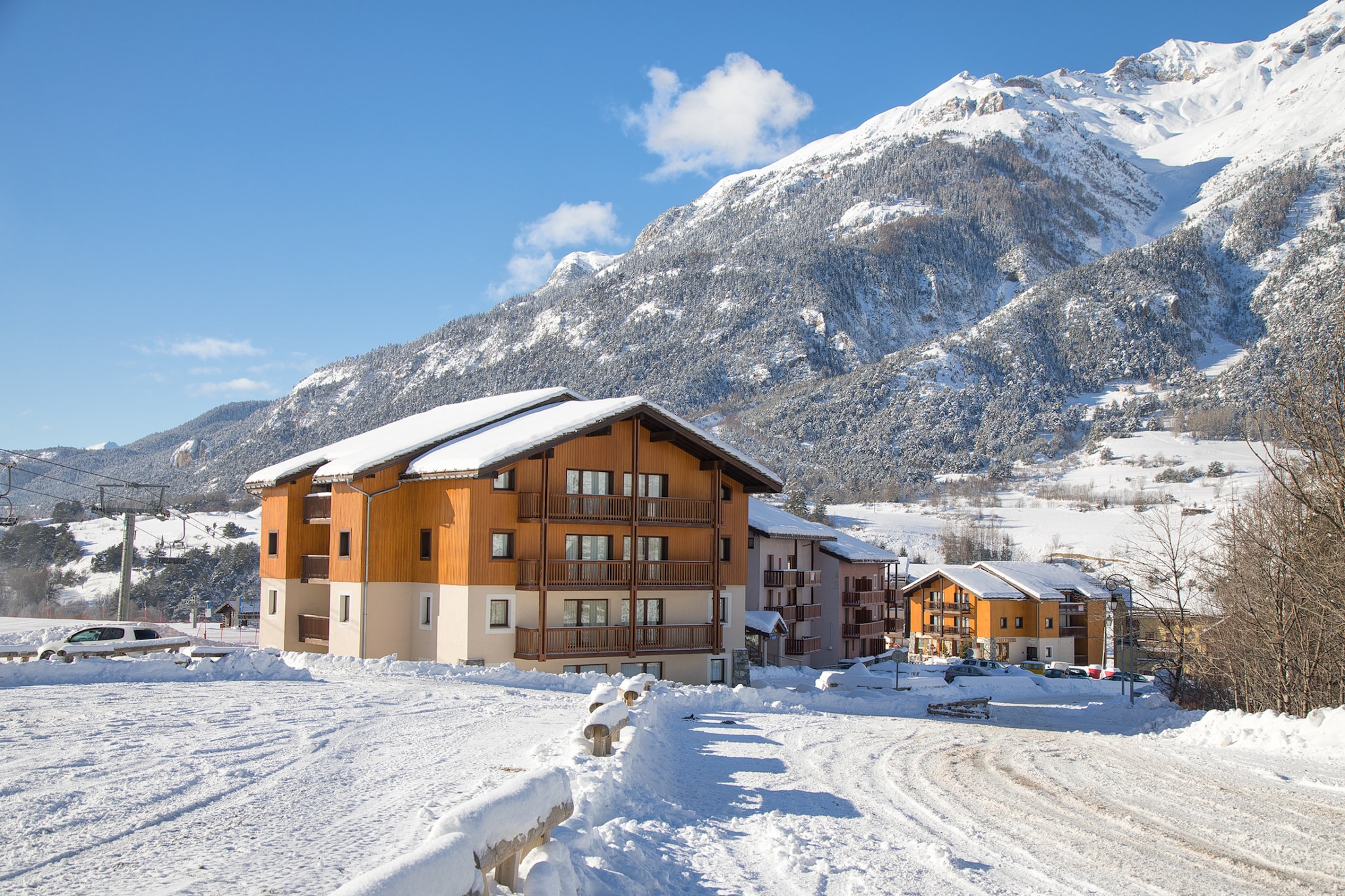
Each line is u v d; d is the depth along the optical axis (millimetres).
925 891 7934
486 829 5301
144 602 93250
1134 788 12930
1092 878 8555
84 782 9711
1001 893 8008
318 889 6383
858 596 62219
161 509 49000
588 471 37500
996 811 11367
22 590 98438
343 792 9773
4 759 10789
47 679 19938
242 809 8844
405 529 36594
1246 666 29469
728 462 39688
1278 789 12961
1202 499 154250
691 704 24031
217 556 102000
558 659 35031
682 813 10258
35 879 6500
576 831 7789
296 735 13453
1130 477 195250
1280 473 22766
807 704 31266
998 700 48406
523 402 41250
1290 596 25781
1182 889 8312
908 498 197750
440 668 25969
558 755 11969
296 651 38812
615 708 12836
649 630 37438
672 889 7457
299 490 40938
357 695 19125
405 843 7711
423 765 11516
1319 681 26281
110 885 6395
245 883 6473
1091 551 123688
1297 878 8680
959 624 81938
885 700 34750
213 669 22188
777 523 55219
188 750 11820
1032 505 176375
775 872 8234
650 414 37625
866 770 14273
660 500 38188
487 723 15773
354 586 36156
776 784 12820
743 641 41469
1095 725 32688
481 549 34219
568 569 35906
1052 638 80938
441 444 37719
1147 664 65625
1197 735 19219
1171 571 37062
